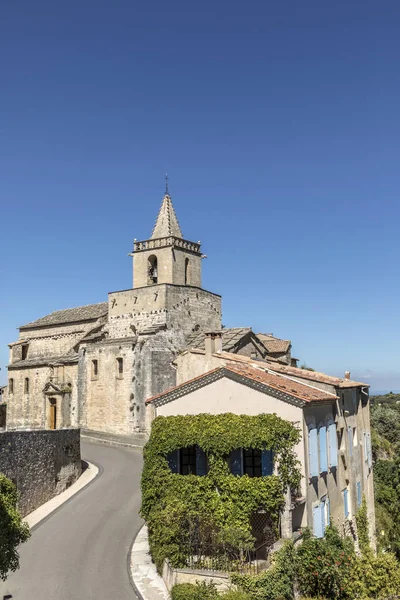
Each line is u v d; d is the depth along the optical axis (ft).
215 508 74.69
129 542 85.87
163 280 179.22
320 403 84.48
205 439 76.69
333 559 68.54
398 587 68.28
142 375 165.48
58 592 68.80
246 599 58.75
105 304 208.95
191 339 176.35
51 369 189.16
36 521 96.78
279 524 73.56
